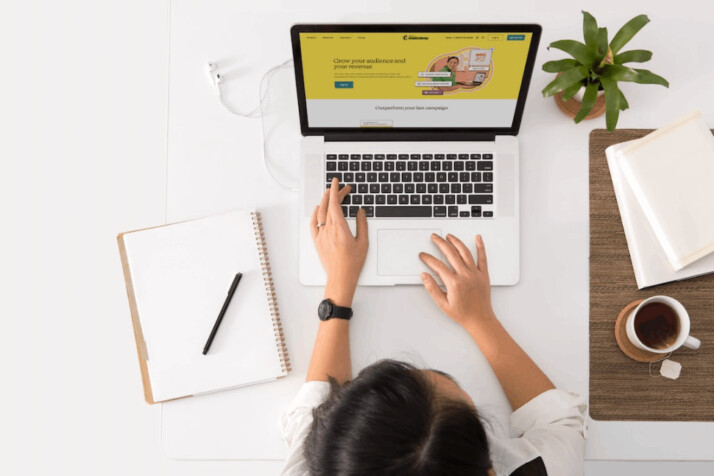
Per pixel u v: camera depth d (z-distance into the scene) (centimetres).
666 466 127
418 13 97
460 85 84
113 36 114
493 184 91
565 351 90
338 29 77
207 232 92
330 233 90
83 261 113
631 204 91
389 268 91
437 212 91
